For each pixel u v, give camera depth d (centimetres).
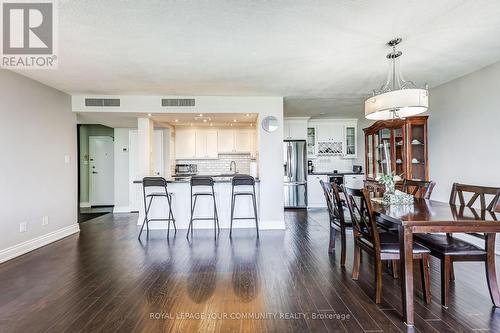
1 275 283
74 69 342
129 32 249
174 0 201
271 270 294
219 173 726
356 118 721
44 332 185
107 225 526
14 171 346
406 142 449
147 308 216
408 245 194
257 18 228
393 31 251
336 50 292
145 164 525
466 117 379
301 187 693
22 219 357
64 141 446
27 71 345
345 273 285
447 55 309
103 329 188
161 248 375
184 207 491
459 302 221
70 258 336
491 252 215
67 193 450
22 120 360
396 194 271
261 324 193
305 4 208
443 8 214
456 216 206
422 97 246
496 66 335
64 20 228
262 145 486
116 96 470
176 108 477
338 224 330
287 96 486
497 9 216
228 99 483
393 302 223
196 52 295
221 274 283
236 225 494
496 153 338
